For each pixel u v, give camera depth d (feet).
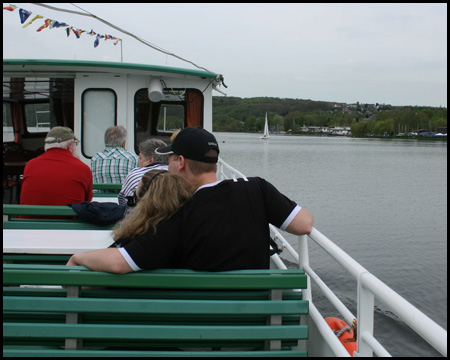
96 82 23.93
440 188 127.13
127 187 12.74
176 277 7.38
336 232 66.13
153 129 25.04
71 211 11.31
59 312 7.25
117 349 7.75
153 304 7.27
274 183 126.72
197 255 7.70
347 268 6.90
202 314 7.62
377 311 30.37
